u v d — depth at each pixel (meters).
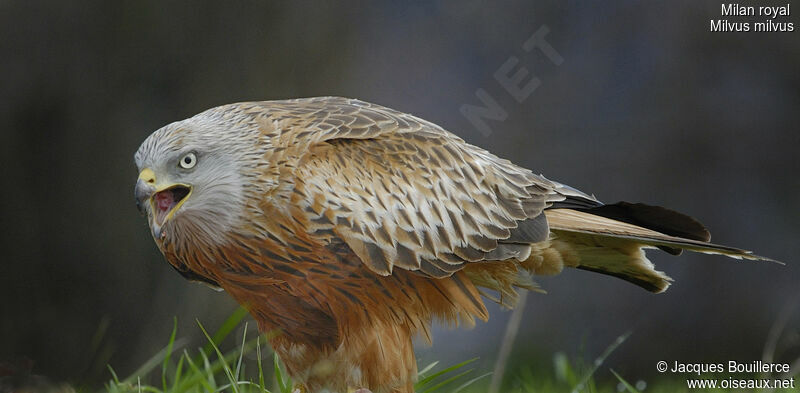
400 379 5.88
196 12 13.77
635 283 7.05
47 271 13.83
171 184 5.64
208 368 6.07
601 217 6.41
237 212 5.57
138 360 13.50
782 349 16.55
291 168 5.63
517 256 6.12
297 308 5.86
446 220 5.96
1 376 7.40
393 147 5.95
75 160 13.84
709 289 18.06
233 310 13.15
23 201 13.80
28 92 13.60
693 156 18.22
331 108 6.05
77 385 11.62
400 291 5.89
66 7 13.51
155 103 13.95
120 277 13.82
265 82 14.12
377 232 5.73
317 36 14.45
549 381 8.54
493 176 6.22
